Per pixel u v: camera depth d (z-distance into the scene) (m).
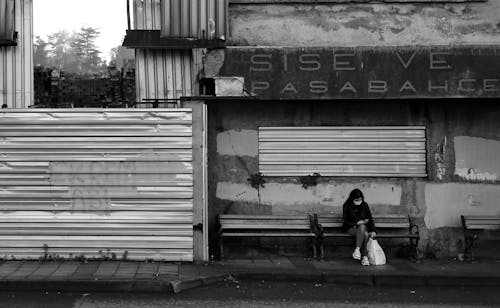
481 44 10.00
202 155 9.62
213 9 10.02
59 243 9.45
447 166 10.43
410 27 10.33
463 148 10.45
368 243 9.70
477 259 10.27
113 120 9.52
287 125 10.40
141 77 10.30
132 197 9.52
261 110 10.40
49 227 9.45
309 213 10.38
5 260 9.39
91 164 9.49
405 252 10.45
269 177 10.39
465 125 10.46
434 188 10.43
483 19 10.36
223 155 10.38
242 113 10.40
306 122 10.41
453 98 10.02
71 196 9.47
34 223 9.43
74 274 8.49
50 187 9.45
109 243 9.49
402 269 9.30
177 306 7.43
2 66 10.05
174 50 10.34
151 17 10.47
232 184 10.38
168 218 9.55
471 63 9.85
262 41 10.33
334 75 9.81
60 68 13.49
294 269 9.17
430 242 10.41
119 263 9.35
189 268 9.15
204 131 9.66
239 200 10.38
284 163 10.39
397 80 9.82
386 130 10.45
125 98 12.30
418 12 10.34
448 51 9.85
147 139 9.55
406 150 10.45
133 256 9.52
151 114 9.56
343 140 10.43
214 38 9.95
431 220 10.41
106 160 9.50
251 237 10.30
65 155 9.47
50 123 9.45
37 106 10.59
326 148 10.42
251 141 10.39
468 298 8.13
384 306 7.62
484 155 10.46
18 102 10.04
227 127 10.38
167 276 8.54
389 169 10.42
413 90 9.81
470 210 10.42
